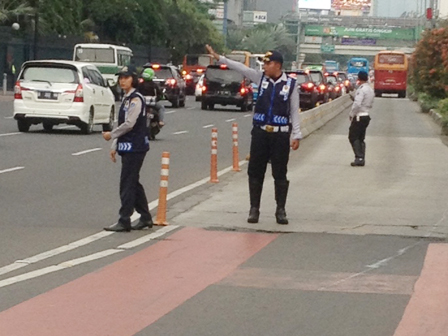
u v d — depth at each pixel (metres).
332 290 8.78
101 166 19.30
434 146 27.64
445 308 8.12
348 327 7.45
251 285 8.95
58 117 26.67
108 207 13.92
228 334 7.20
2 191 15.31
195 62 81.31
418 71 51.72
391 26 133.50
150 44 84.81
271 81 12.39
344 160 22.44
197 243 11.16
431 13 72.88
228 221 12.80
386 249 11.02
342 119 42.81
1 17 58.41
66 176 17.48
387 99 77.06
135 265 9.78
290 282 9.12
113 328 7.29
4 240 11.08
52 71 26.97
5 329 7.18
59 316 7.62
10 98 48.75
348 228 12.47
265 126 12.39
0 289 8.55
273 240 11.51
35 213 13.19
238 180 17.86
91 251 10.52
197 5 105.94
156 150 23.70
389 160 22.59
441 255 10.66
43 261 9.90
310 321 7.63
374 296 8.55
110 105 29.44
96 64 52.56
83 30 72.38
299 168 20.36
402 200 15.29
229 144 26.48
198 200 14.94
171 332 7.21
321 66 81.25
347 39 136.88
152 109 26.47
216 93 45.47
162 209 12.45
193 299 8.33
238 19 161.25
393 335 7.23
